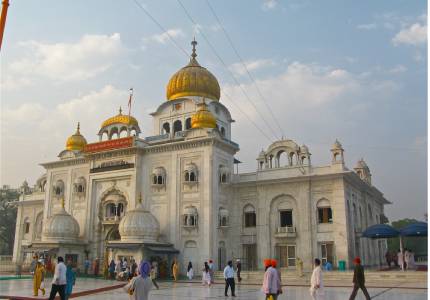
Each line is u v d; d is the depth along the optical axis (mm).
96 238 43094
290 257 37875
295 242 37750
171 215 39781
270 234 39000
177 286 28141
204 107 42656
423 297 19125
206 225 37750
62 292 16484
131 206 41531
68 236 41656
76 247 42031
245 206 41000
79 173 47031
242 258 39875
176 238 39000
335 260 35531
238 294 22031
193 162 40031
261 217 39688
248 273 33875
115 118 48188
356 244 38938
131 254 35938
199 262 37375
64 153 48781
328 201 37062
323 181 37562
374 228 34250
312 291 16281
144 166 42750
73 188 46719
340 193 36438
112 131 48156
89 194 44688
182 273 38000
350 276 30391
